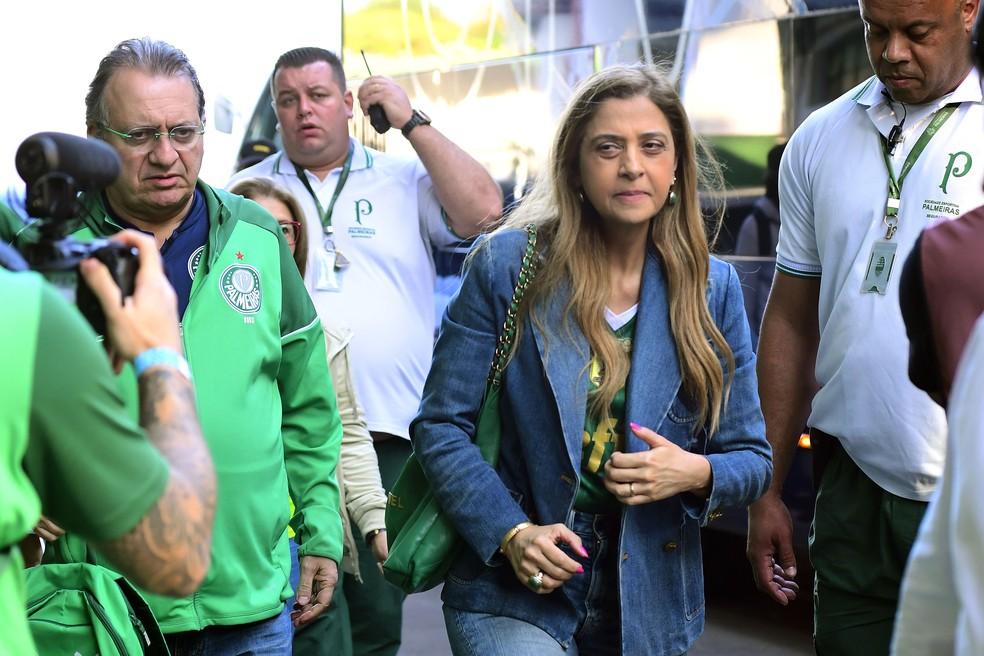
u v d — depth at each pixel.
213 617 2.99
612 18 6.36
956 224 2.15
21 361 1.59
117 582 2.78
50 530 2.89
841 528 3.43
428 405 3.10
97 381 1.66
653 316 3.05
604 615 3.08
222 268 3.10
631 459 2.90
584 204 3.09
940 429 3.24
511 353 3.04
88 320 1.85
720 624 6.17
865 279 3.34
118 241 1.85
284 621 3.20
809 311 3.66
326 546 3.47
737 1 5.96
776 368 3.69
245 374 3.07
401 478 3.20
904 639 1.88
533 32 6.66
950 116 3.28
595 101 3.02
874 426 3.31
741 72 5.93
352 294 5.02
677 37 6.12
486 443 3.10
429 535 3.09
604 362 3.02
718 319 3.13
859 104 3.42
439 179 5.12
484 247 3.10
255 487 3.05
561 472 3.00
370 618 4.62
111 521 1.67
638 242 3.08
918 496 3.27
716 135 6.00
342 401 4.27
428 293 5.20
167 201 3.04
